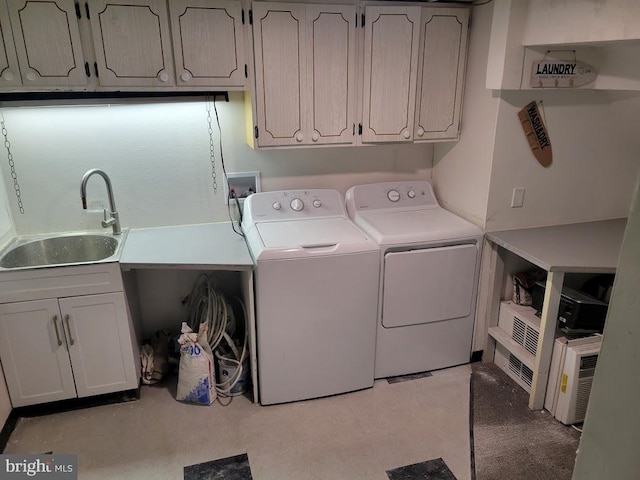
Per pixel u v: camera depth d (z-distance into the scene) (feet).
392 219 8.95
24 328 7.30
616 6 5.89
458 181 9.33
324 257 7.57
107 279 7.44
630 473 2.27
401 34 8.09
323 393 8.40
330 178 9.70
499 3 7.35
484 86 8.29
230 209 9.30
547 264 7.16
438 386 8.75
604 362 2.33
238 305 9.68
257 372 8.16
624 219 9.41
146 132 8.44
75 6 6.62
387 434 7.56
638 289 2.10
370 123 8.48
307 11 7.59
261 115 7.92
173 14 7.00
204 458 7.07
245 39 7.47
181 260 7.52
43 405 7.91
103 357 7.83
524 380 8.62
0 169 7.89
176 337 9.27
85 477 6.73
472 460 7.04
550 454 7.15
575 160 8.73
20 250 7.97
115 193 8.59
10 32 6.50
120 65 7.01
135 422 7.81
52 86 6.86
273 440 7.43
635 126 8.83
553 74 7.70
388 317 8.46
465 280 8.75
